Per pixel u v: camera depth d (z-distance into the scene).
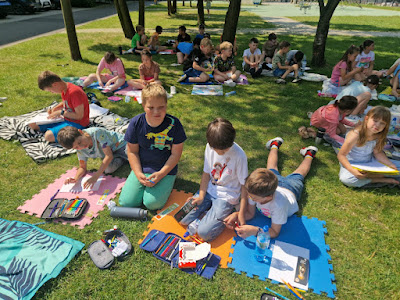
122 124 4.77
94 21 18.23
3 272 2.30
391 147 4.04
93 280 2.30
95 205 3.07
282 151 4.11
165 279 2.32
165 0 47.09
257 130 4.71
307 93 6.40
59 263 2.39
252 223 2.86
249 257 2.50
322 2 7.89
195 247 2.49
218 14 26.20
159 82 6.54
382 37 13.82
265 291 2.23
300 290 2.23
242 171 2.69
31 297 2.14
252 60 7.69
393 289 2.26
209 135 2.37
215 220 2.67
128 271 2.38
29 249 2.50
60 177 3.51
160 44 11.48
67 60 8.59
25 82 6.55
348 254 2.56
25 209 3.00
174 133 2.93
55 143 4.19
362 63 6.98
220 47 6.87
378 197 3.22
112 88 6.15
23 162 3.79
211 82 7.03
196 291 2.23
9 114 4.98
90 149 3.26
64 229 2.77
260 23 19.28
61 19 19.23
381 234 2.77
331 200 3.19
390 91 6.35
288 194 2.85
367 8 35.81
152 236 2.67
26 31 13.99
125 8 11.84
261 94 6.32
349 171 3.26
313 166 3.79
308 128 4.52
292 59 7.33
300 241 2.66
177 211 3.03
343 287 2.27
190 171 3.69
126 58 9.20
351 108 3.94
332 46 11.54
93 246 2.54
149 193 2.97
